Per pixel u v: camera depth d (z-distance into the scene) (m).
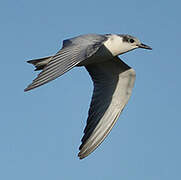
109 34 16.42
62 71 11.92
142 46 16.56
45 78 11.68
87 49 12.73
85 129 16.31
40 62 15.25
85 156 16.09
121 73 16.64
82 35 14.06
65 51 12.65
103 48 15.95
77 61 12.20
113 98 16.69
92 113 16.55
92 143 16.27
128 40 16.34
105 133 16.45
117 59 16.31
